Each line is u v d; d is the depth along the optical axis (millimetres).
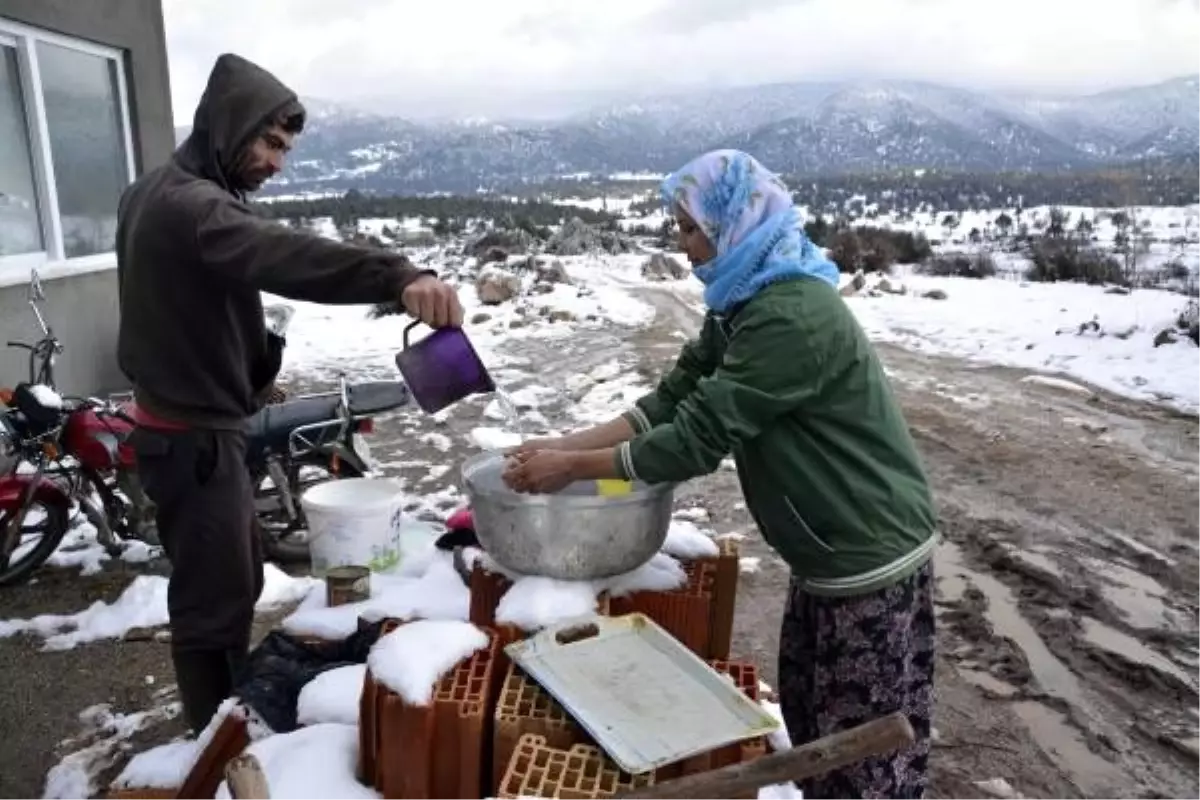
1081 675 3498
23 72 6262
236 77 2395
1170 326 9688
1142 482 5566
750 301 1896
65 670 3523
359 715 1894
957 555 4566
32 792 2871
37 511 4680
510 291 13070
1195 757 3016
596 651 1942
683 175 1943
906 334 10617
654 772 1634
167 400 2490
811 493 1906
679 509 5262
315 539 3406
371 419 4590
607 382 8266
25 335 6121
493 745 1801
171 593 2662
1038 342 9766
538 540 2043
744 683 2018
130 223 2482
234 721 2172
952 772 2939
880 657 1953
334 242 2090
